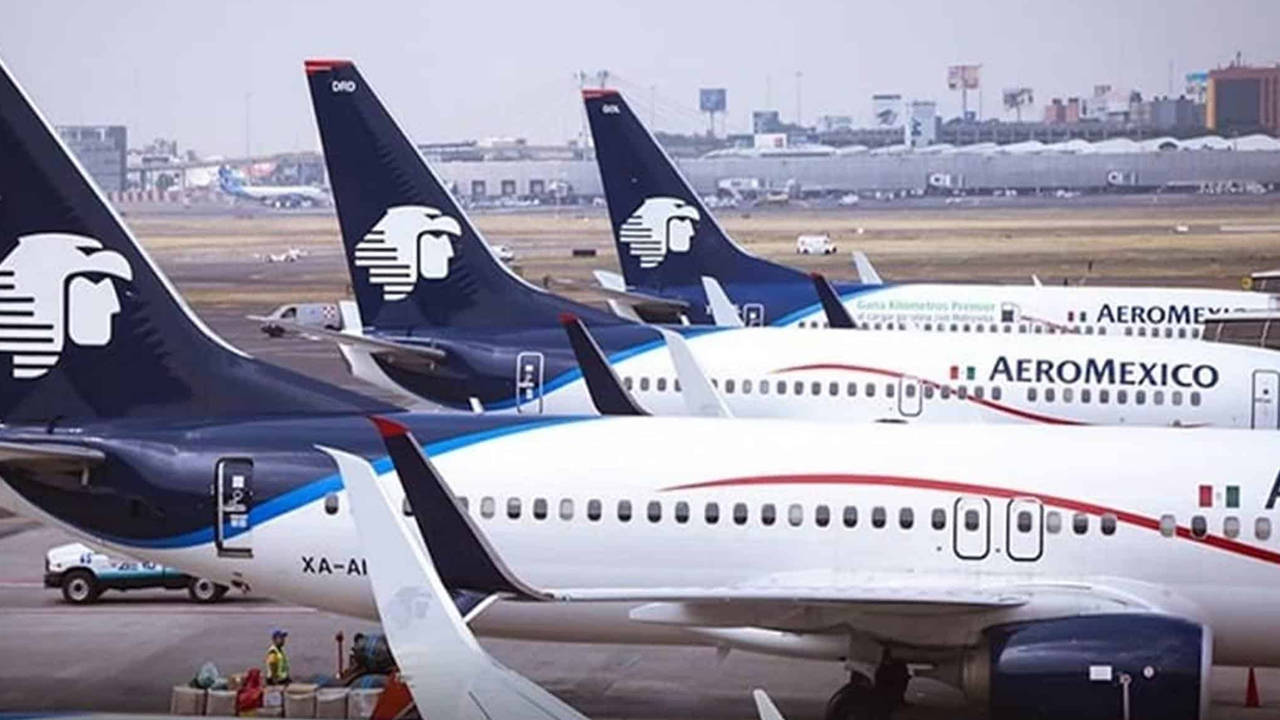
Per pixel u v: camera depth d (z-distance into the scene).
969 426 126.69
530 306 189.38
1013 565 121.00
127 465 124.44
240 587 125.06
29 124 125.75
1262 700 136.12
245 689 125.31
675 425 126.56
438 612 83.81
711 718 128.88
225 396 127.25
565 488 123.38
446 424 126.75
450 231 189.00
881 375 183.50
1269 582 120.00
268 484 123.50
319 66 188.88
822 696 135.00
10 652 147.38
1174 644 114.62
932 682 136.75
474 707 78.69
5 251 126.44
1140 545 120.44
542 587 123.38
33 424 127.00
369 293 190.38
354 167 189.38
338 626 157.38
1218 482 121.12
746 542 122.38
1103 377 182.12
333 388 129.75
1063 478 121.81
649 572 122.81
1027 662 115.19
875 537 121.81
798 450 124.06
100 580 165.62
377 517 84.69
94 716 90.12
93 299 126.69
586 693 135.38
